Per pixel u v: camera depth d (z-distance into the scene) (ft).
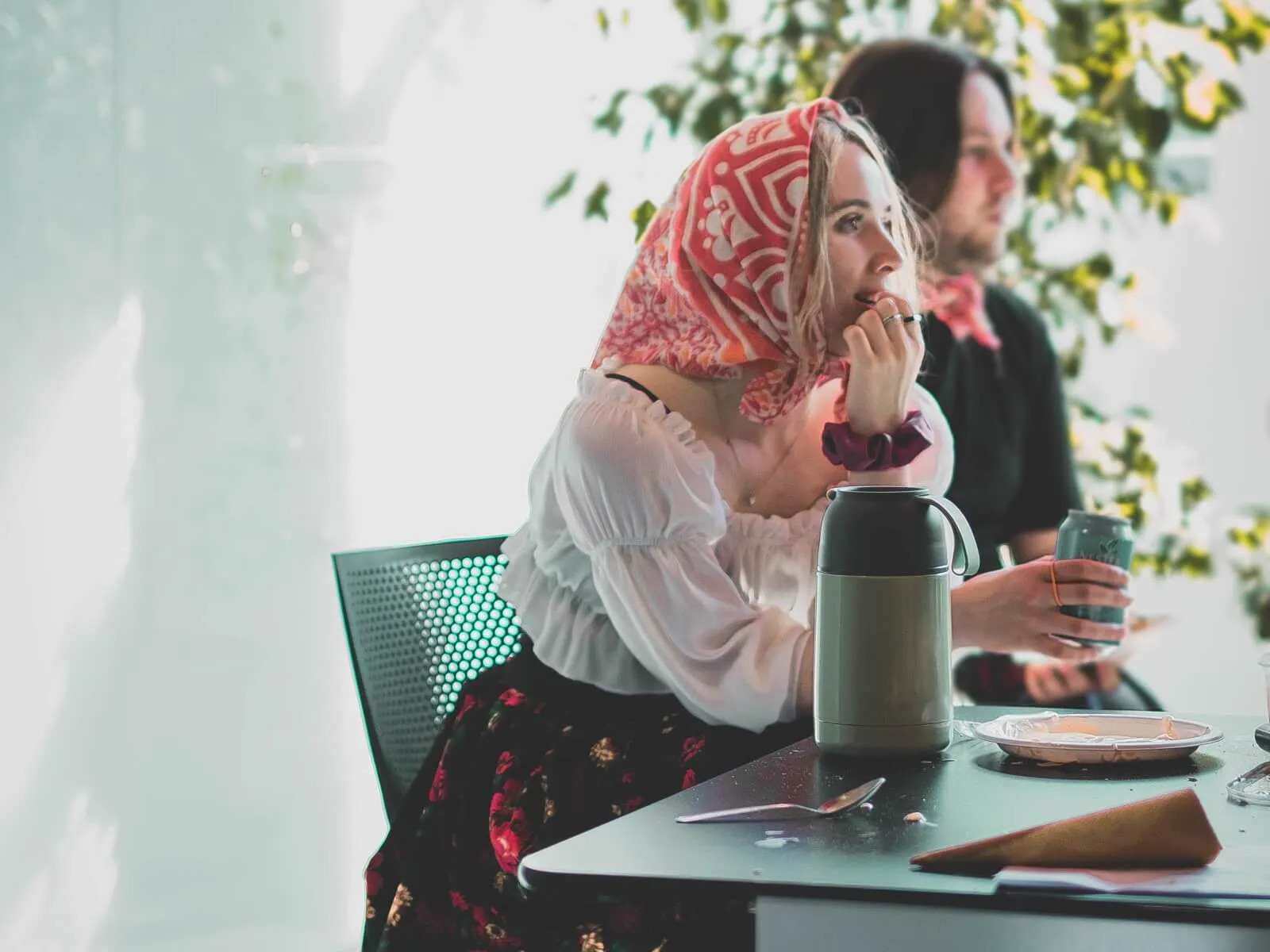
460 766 6.04
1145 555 11.42
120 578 10.32
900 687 4.61
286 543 10.71
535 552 6.26
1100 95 10.83
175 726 10.42
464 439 11.05
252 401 10.63
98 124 10.29
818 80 10.75
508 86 11.02
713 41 10.85
